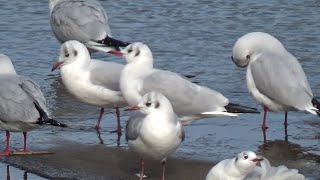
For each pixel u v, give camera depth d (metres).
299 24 24.73
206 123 17.48
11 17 25.72
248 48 17.31
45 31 24.55
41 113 15.34
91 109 18.47
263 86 16.88
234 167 12.88
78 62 17.31
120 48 21.28
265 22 25.03
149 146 14.04
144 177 14.51
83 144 16.20
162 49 22.77
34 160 15.36
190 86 16.16
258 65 17.03
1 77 15.64
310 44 22.92
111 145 16.16
